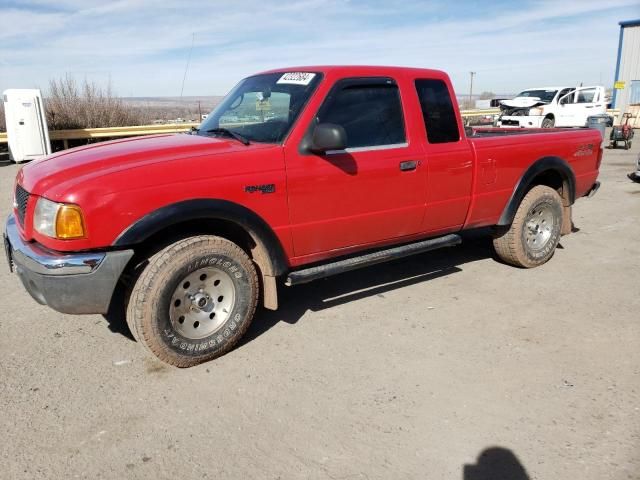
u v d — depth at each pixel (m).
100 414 3.10
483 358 3.69
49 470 2.64
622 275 5.34
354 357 3.73
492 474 2.58
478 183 4.84
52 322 4.32
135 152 3.54
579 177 5.79
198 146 3.68
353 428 2.94
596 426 2.92
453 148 4.62
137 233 3.22
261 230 3.67
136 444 2.83
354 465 2.65
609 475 2.55
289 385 3.39
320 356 3.76
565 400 3.17
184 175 3.38
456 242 4.86
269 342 3.98
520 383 3.36
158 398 3.26
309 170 3.83
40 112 14.48
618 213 8.23
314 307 4.62
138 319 3.39
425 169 4.43
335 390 3.32
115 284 3.28
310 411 3.11
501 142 4.99
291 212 3.81
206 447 2.80
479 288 5.02
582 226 7.44
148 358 3.75
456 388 3.32
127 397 3.27
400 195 4.34
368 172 4.11
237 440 2.86
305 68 4.26
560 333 4.05
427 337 4.02
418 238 4.75
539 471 2.59
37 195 3.32
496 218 5.17
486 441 2.81
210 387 3.38
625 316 4.34
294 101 3.96
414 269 5.60
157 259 3.38
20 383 3.42
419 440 2.83
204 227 3.74
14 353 3.81
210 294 3.64
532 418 3.00
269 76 4.50
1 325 4.26
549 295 4.82
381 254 4.38
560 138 5.52
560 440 2.81
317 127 3.68
